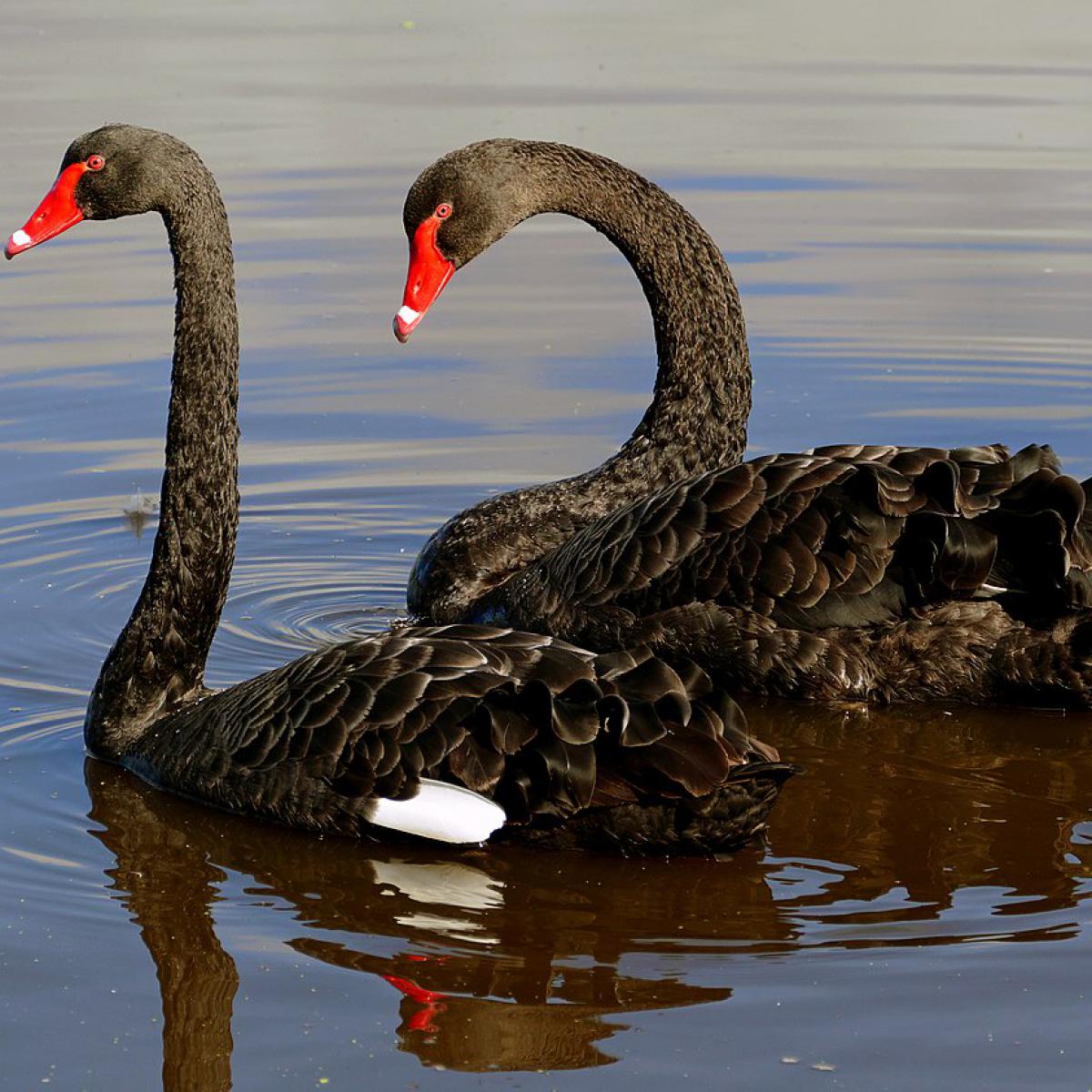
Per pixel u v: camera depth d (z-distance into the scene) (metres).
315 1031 7.39
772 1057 7.08
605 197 13.95
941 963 7.82
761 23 32.22
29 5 32.66
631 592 11.74
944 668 11.05
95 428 16.02
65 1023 7.48
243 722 9.51
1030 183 22.95
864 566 11.08
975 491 11.05
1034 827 9.39
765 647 11.27
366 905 8.51
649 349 18.36
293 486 15.26
